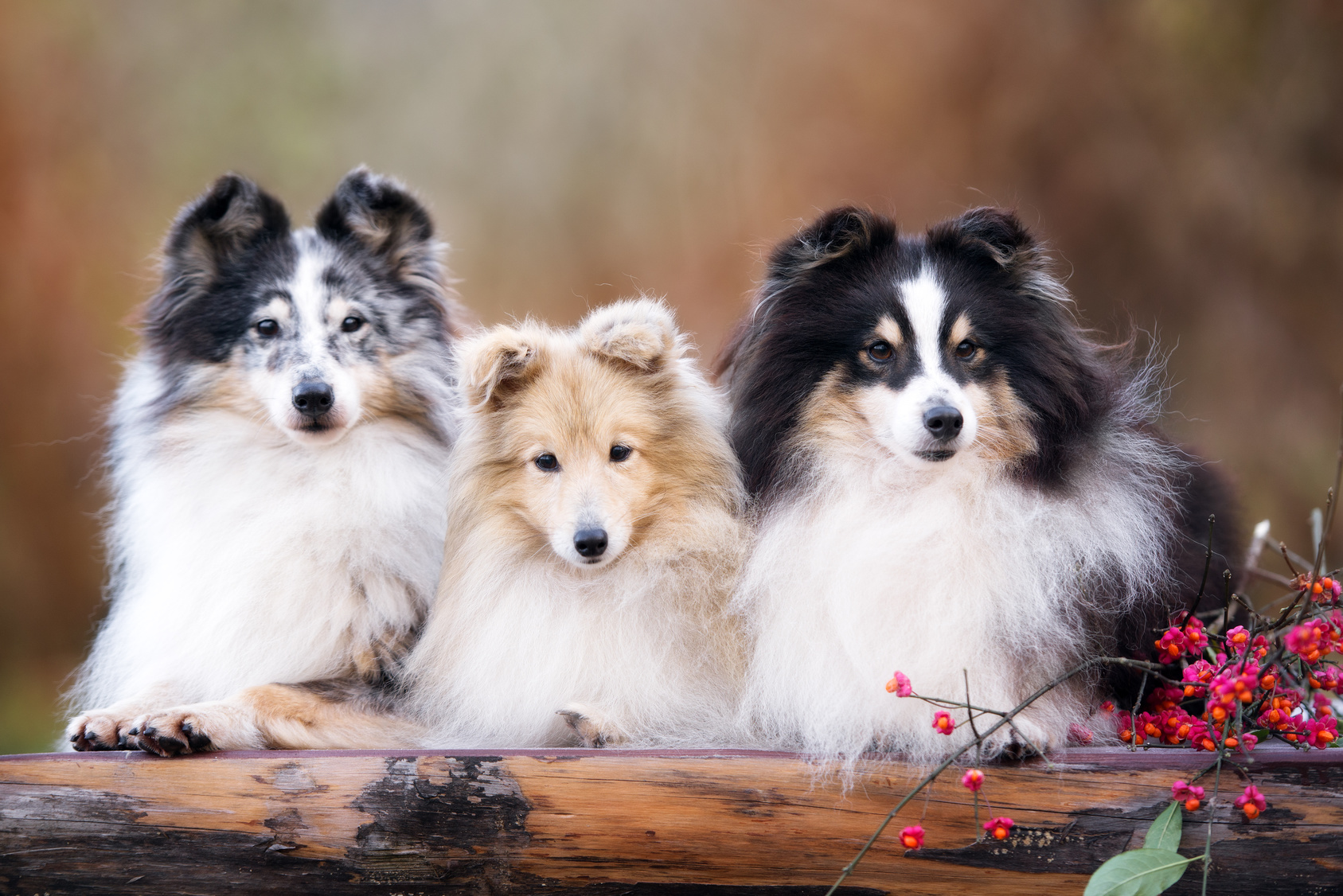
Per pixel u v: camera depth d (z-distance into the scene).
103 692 4.35
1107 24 10.39
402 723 3.84
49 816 3.22
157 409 4.41
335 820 3.25
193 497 4.23
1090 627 3.59
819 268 3.93
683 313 11.67
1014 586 3.56
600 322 3.98
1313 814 3.14
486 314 12.18
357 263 4.52
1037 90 10.53
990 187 10.62
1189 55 10.02
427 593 4.17
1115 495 3.73
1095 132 10.35
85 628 10.52
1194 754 3.24
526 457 3.87
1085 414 3.79
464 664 3.87
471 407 3.92
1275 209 9.84
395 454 4.31
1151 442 4.04
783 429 3.86
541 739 3.82
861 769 3.31
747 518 3.91
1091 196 10.27
